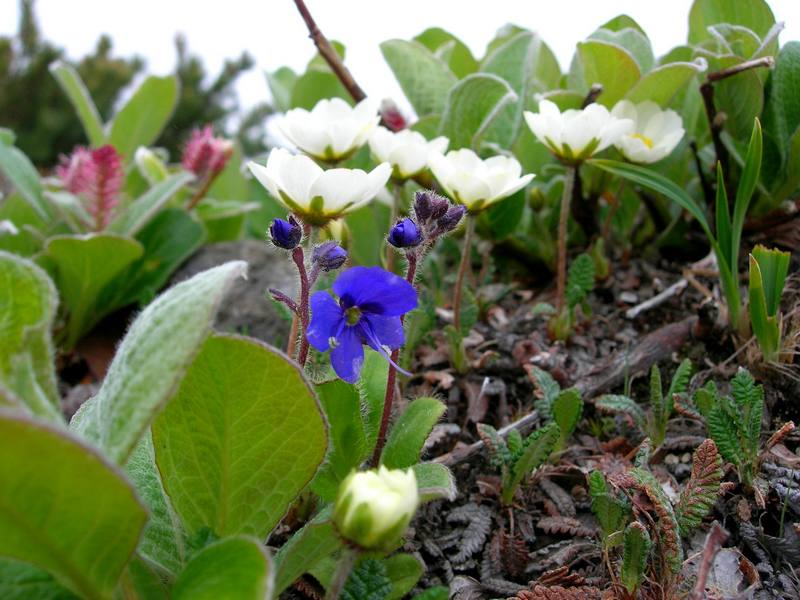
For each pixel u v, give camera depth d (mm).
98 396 106
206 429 110
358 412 129
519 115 222
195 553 97
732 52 201
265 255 281
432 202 132
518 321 212
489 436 150
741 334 178
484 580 137
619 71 206
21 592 95
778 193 203
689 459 156
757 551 133
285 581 108
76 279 255
